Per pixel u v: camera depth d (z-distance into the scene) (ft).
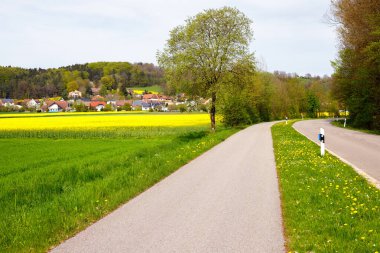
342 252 16.29
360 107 133.59
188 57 121.39
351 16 122.93
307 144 68.44
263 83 260.62
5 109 434.71
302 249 17.03
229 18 126.62
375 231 18.92
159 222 22.08
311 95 359.46
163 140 103.81
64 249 17.90
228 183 34.04
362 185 31.07
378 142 74.23
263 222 21.75
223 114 168.76
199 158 53.26
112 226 21.49
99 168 44.34
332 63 173.68
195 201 27.25
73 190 32.63
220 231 20.17
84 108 422.82
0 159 64.39
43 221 22.15
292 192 28.78
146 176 36.35
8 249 17.89
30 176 43.57
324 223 20.68
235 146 71.31
